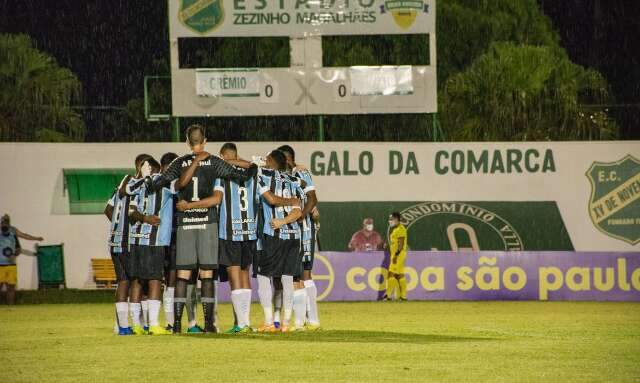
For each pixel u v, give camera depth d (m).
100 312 43.44
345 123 78.69
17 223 58.19
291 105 58.56
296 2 57.84
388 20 57.97
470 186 60.53
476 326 32.66
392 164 60.28
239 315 28.70
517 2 85.69
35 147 58.53
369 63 80.69
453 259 52.91
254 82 58.44
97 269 57.94
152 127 85.12
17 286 57.69
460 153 60.56
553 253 52.72
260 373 19.25
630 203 60.06
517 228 60.06
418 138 77.69
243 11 57.66
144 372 19.52
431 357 21.91
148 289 28.88
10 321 36.66
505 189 60.53
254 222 28.31
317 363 20.77
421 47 81.88
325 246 59.19
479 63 76.44
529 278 52.69
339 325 33.16
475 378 18.55
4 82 75.38
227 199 28.12
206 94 58.38
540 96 75.81
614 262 52.47
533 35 85.56
